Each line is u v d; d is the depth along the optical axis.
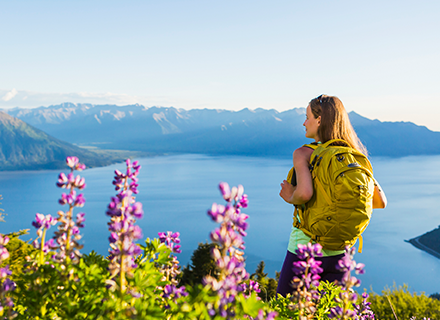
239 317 1.06
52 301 1.29
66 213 1.30
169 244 1.70
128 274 1.23
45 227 1.34
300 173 2.82
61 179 1.29
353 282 1.49
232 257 1.09
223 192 1.09
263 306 1.05
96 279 1.34
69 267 1.31
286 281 2.85
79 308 1.25
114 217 1.26
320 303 2.00
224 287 1.05
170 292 1.48
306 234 2.76
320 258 2.66
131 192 1.33
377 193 3.07
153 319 1.15
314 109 3.20
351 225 2.55
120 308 1.21
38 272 1.30
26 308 1.41
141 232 1.25
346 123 3.12
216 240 1.04
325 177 2.65
